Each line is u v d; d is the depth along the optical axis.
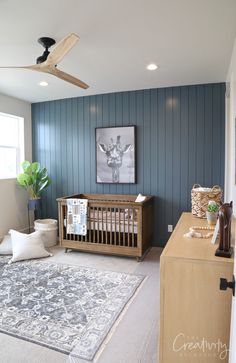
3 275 3.07
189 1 1.82
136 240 3.64
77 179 4.57
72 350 1.84
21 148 4.64
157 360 1.74
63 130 4.59
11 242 3.81
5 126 4.38
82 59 2.83
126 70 3.18
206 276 1.39
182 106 3.87
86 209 3.70
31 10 1.92
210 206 2.18
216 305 1.39
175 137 3.94
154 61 2.89
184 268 1.42
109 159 4.29
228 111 3.44
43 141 4.76
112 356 1.78
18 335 1.99
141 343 1.91
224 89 3.67
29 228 4.80
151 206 3.96
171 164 3.99
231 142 2.85
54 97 4.43
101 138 4.31
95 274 3.10
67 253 3.88
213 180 3.80
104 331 2.04
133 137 4.11
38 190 4.43
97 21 2.07
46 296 2.58
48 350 1.84
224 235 1.46
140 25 2.14
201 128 3.80
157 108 3.99
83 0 1.81
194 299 1.42
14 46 2.50
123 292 2.65
